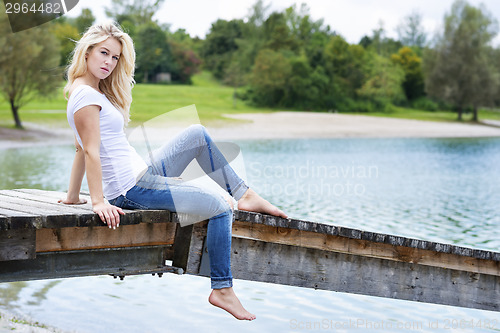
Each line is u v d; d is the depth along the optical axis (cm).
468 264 432
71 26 6381
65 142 3117
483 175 1842
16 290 540
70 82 333
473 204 1215
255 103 6731
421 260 417
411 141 3734
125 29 338
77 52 326
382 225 941
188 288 575
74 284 570
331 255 396
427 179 1706
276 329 470
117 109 341
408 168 2027
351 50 7156
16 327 429
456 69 6191
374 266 408
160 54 7462
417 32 8869
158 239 335
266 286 593
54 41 4031
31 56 3803
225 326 471
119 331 446
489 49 6334
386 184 1556
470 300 438
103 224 300
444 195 1355
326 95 6888
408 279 418
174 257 350
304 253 388
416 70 7381
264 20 7938
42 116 4188
